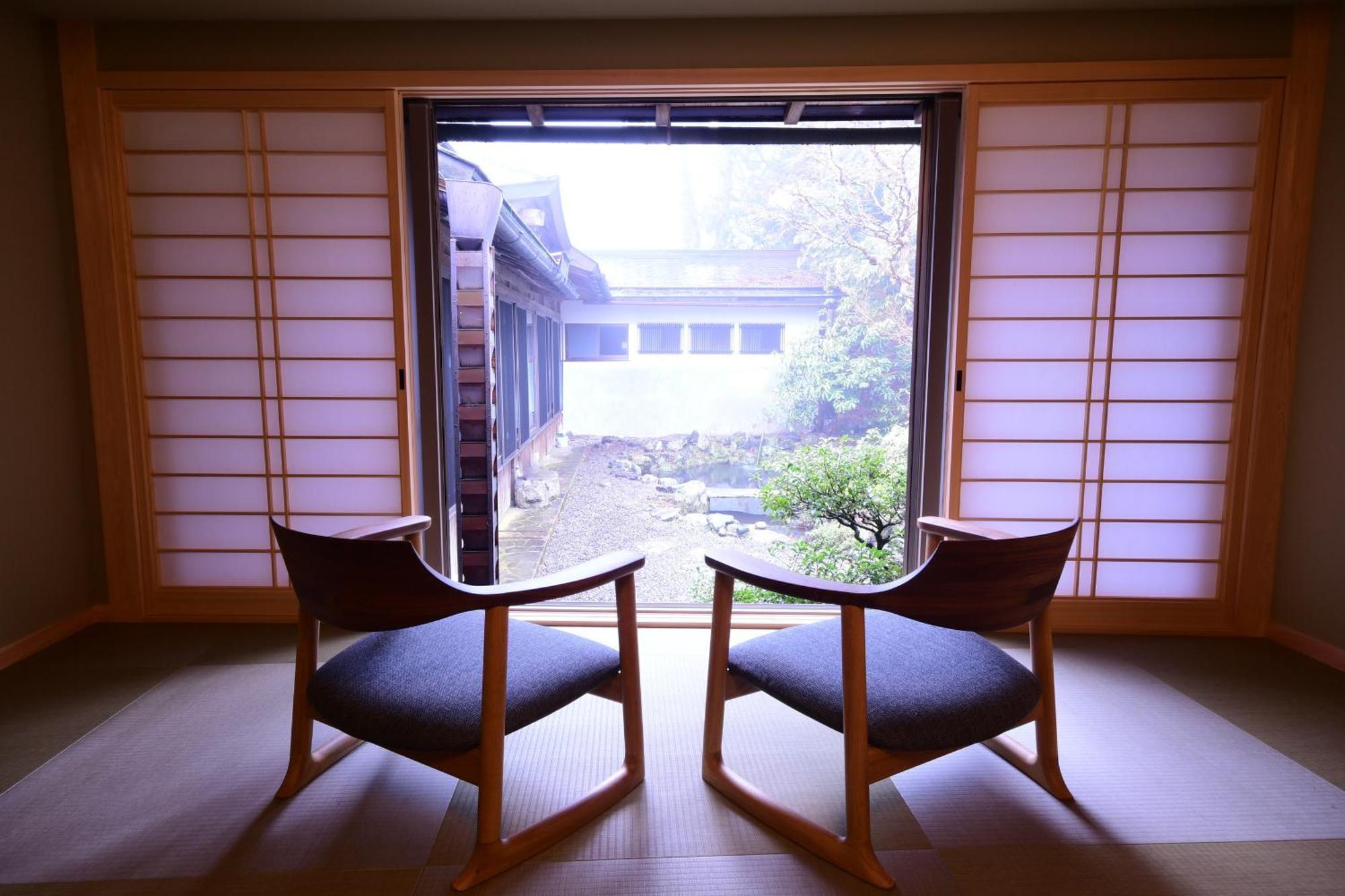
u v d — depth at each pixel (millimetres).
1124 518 2443
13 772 1594
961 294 2328
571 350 8430
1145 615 2465
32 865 1295
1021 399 2396
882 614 1657
